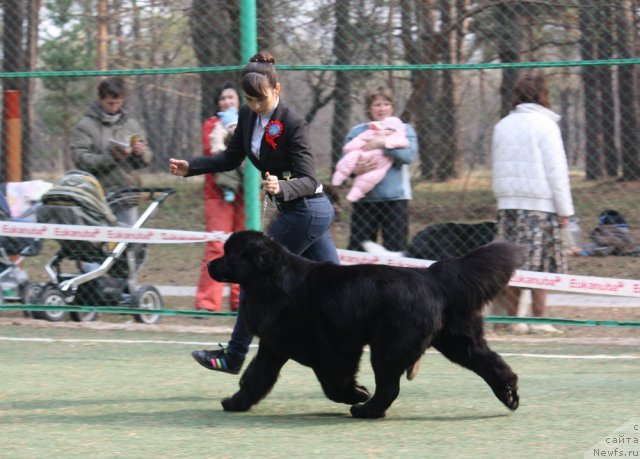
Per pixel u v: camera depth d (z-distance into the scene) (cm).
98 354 770
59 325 909
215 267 544
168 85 1466
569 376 668
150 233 901
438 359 746
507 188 834
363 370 714
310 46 1323
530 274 827
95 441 491
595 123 1619
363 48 1343
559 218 830
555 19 1483
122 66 1509
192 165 634
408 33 1377
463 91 1434
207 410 571
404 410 566
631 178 1562
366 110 919
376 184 889
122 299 952
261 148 593
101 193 925
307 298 532
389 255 861
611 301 1059
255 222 874
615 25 1427
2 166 1093
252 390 559
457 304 527
